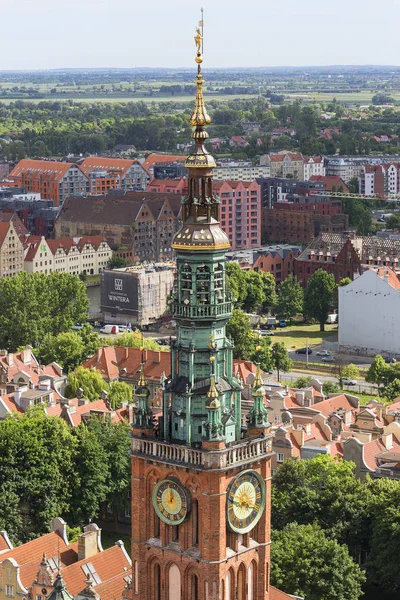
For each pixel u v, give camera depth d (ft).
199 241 445.78
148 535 468.75
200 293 450.71
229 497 453.99
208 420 446.60
